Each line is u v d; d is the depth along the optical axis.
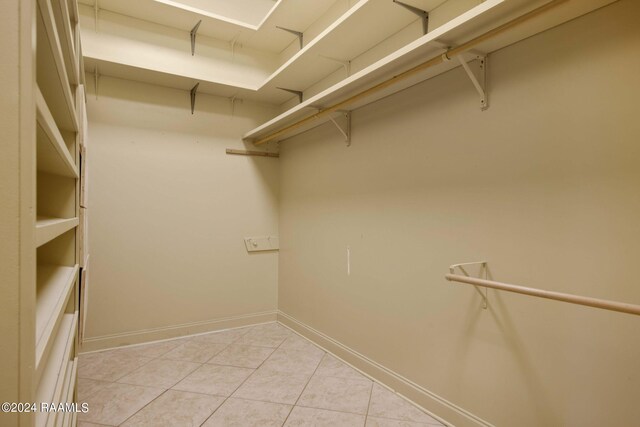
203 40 3.26
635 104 1.24
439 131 1.97
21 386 0.49
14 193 0.48
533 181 1.53
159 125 3.15
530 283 1.54
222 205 3.45
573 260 1.40
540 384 1.50
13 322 0.48
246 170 3.59
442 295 1.95
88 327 2.84
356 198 2.62
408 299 2.17
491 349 1.70
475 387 1.77
